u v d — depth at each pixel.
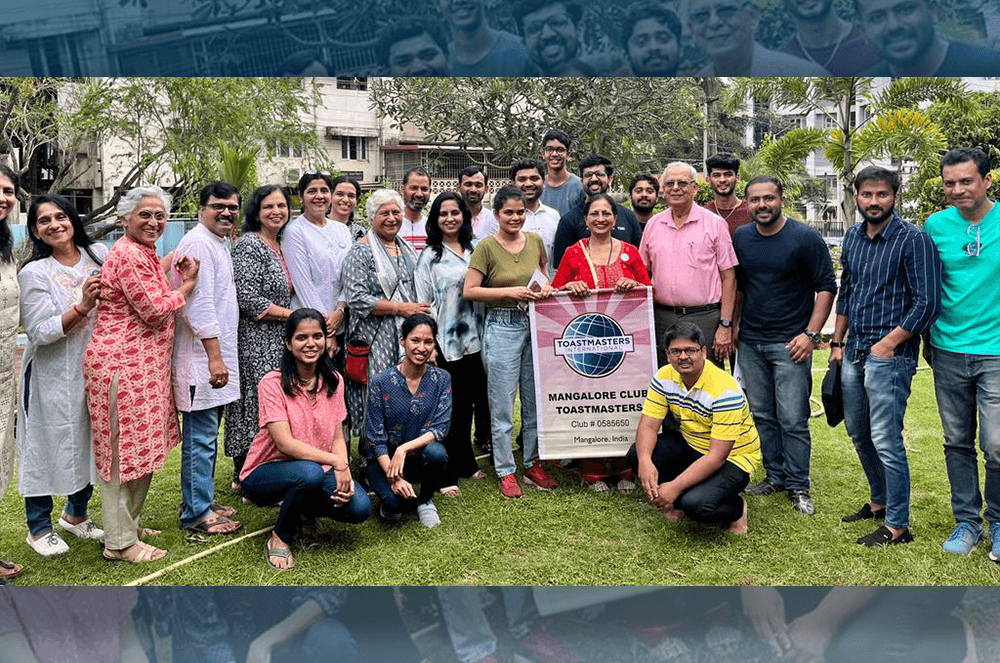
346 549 3.84
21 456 3.67
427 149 21.91
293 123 14.16
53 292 3.54
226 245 4.07
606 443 4.64
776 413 4.48
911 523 4.02
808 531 3.96
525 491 4.67
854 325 3.80
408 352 4.03
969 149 3.44
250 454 3.80
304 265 4.56
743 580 3.44
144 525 4.20
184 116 12.80
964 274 3.52
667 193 4.43
